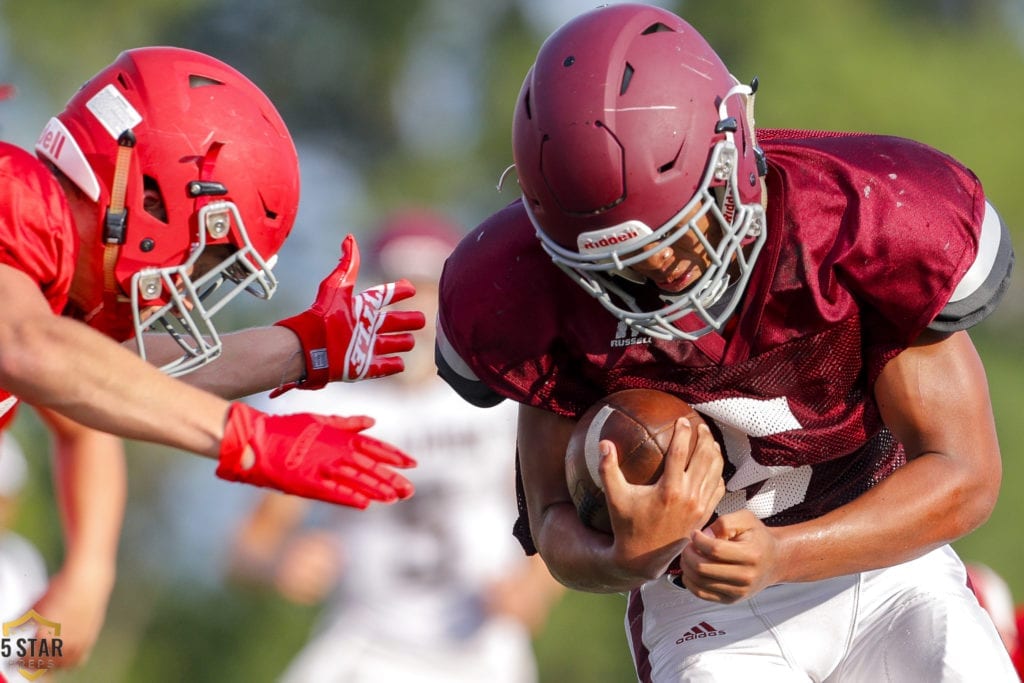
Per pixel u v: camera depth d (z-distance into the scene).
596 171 11.28
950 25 56.34
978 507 11.94
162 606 45.22
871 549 11.77
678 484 11.46
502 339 12.67
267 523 22.06
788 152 12.27
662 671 13.74
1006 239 12.20
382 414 21.11
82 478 16.22
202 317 12.03
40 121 47.88
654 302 12.13
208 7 54.16
